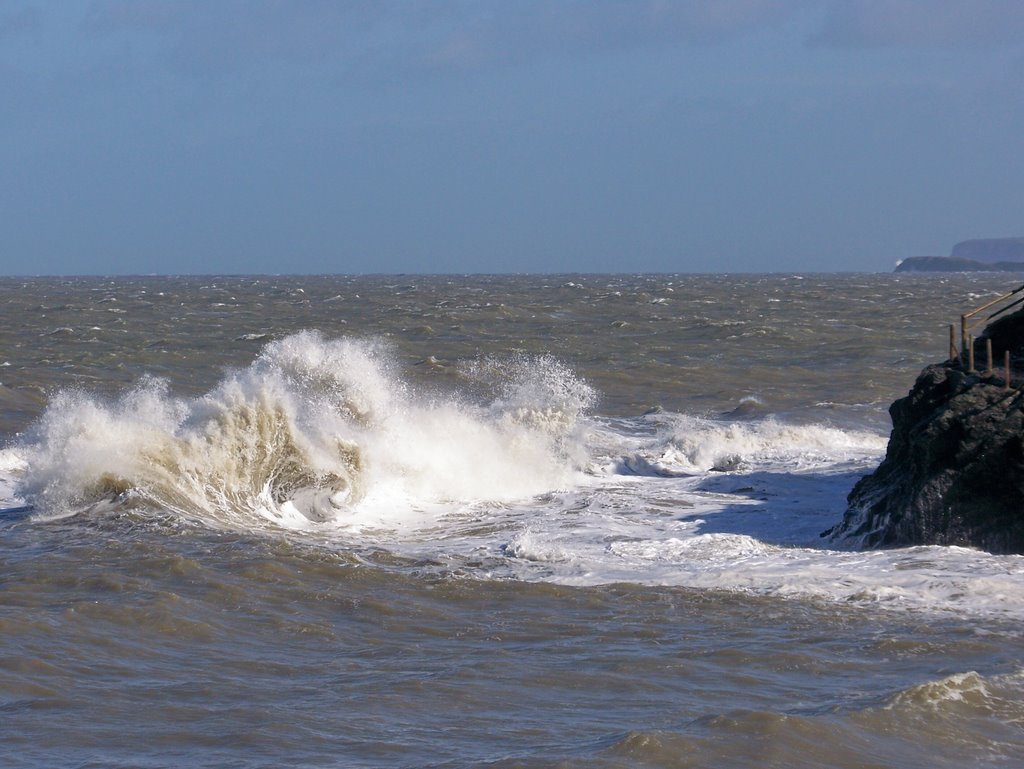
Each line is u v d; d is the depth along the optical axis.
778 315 198.50
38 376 98.69
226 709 24.72
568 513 48.50
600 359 120.44
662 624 31.83
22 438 61.88
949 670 27.75
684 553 40.09
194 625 30.95
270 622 31.69
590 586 35.84
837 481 54.75
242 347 129.62
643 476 57.91
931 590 34.75
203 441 47.22
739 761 22.00
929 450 40.97
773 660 28.61
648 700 25.70
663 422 74.81
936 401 43.72
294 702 25.30
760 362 118.38
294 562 37.78
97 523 42.66
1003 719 24.48
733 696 26.02
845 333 152.00
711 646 29.75
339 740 22.97
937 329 158.38
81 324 169.12
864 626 31.50
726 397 90.50
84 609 31.58
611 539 43.12
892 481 44.16
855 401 88.38
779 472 57.16
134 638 29.75
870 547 41.78
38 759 21.70
